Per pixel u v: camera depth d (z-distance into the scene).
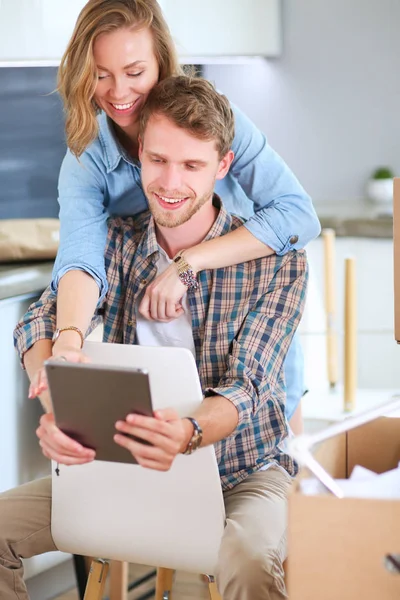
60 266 2.20
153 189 2.04
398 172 5.34
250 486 2.04
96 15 2.04
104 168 2.29
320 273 4.39
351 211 4.69
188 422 1.75
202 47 4.55
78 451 1.67
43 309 2.17
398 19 5.17
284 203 2.29
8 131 4.85
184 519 1.87
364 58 5.25
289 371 2.46
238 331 2.12
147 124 2.02
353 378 3.00
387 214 4.47
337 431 1.48
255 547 1.81
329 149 5.39
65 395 1.61
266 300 2.13
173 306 2.09
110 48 2.04
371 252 4.28
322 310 3.72
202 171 2.03
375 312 4.25
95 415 1.62
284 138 5.43
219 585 1.82
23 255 2.69
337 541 1.35
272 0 4.68
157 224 2.17
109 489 1.92
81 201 2.29
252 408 1.97
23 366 2.13
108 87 2.09
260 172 2.32
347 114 5.34
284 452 2.17
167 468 1.65
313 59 5.30
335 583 1.36
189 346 2.16
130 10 2.05
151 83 2.10
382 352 3.02
